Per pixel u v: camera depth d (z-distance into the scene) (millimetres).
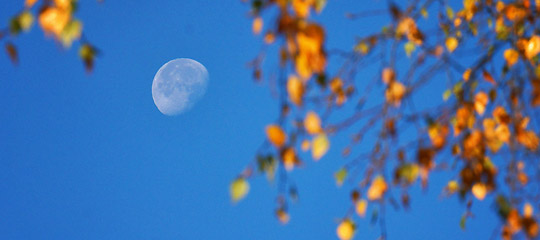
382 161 3814
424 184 3789
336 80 3754
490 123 4008
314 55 3490
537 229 3791
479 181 3873
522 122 3945
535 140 3912
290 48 3488
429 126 3785
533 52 3979
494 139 3988
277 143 3602
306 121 3619
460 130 3934
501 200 3793
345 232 3824
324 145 3648
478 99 3939
